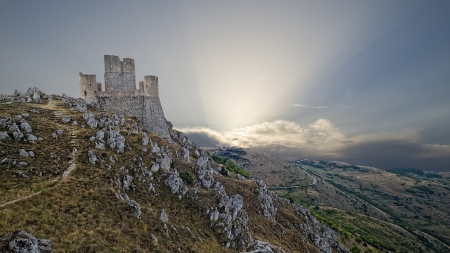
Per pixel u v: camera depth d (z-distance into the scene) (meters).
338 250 111.19
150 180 58.47
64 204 37.16
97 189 43.56
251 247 36.94
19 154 45.50
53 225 32.50
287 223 96.62
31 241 24.14
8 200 34.44
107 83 93.81
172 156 78.69
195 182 71.81
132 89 97.12
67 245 30.06
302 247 83.00
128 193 50.75
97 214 38.16
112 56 94.00
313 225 117.38
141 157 63.25
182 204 58.72
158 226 44.22
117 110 93.88
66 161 48.91
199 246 47.50
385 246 166.00
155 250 38.03
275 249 37.88
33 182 40.12
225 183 94.00
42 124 59.72
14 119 55.62
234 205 73.00
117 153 59.69
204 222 57.56
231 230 60.22
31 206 34.28
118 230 37.25
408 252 167.75
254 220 81.06
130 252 34.41
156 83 106.25
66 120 65.69
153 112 103.19
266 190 111.94
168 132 112.25
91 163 50.97
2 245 23.12
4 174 39.66
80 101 85.50
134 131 78.38
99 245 32.38
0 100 74.50
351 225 196.25
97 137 60.53
